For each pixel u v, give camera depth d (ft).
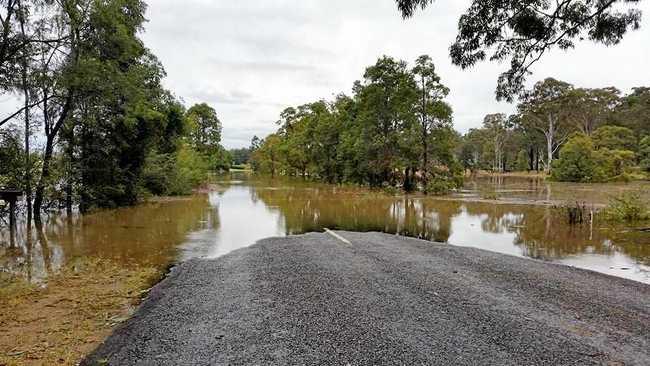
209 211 75.92
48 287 28.78
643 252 41.70
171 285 29.09
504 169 308.19
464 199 100.27
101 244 44.60
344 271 32.37
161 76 88.43
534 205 85.97
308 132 189.88
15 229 53.93
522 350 18.61
